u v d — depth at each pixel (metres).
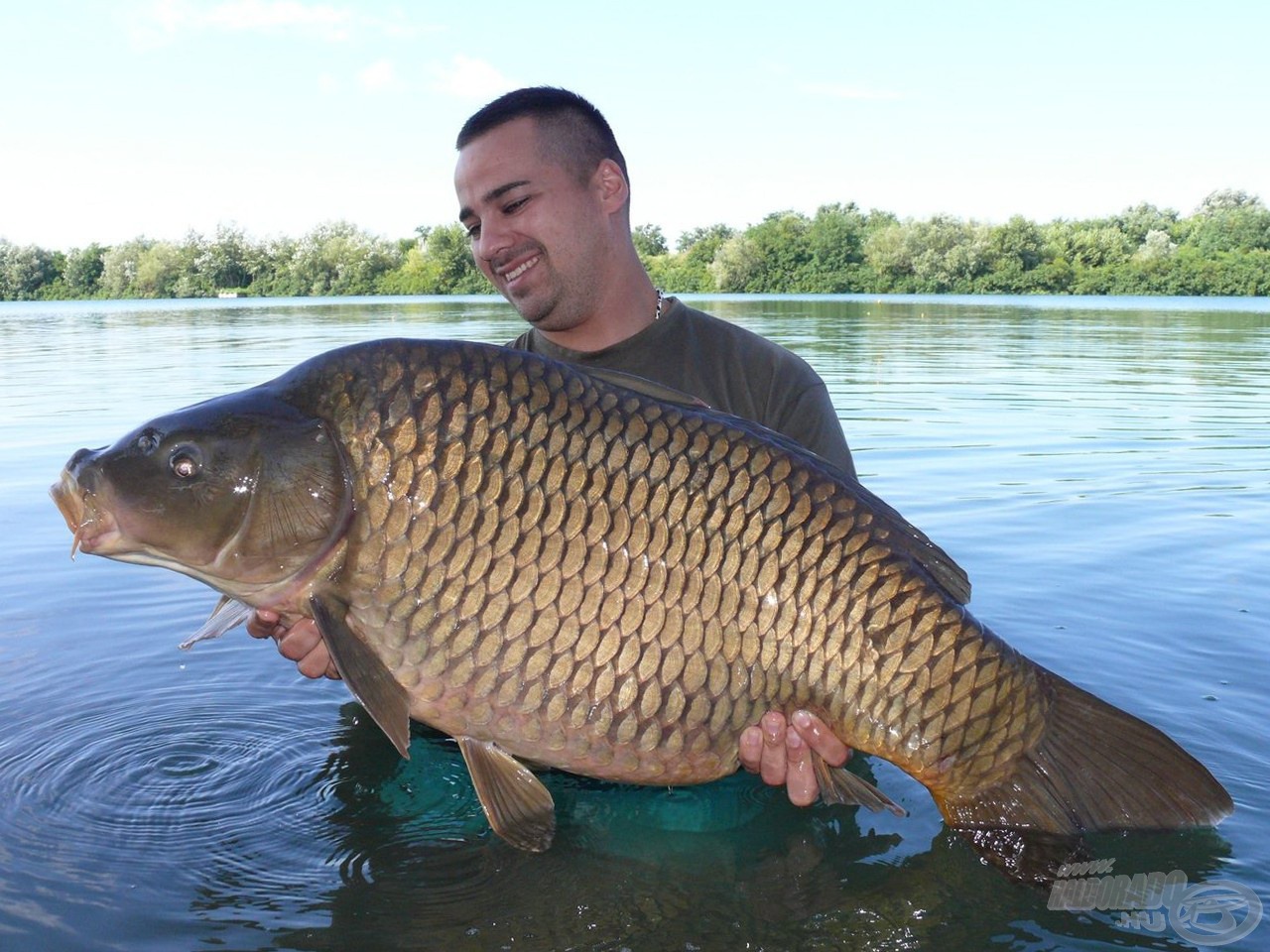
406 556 0.91
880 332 8.90
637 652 0.92
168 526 0.93
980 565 1.84
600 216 1.28
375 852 0.99
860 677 0.94
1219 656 1.41
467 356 0.93
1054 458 2.97
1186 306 16.56
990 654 0.96
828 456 1.23
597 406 0.94
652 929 0.88
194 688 1.33
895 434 3.42
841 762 0.97
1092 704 0.99
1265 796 1.06
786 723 0.95
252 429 0.92
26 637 1.51
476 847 1.00
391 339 0.95
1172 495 2.46
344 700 1.30
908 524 0.98
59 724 1.23
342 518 0.91
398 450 0.91
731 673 0.93
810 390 1.27
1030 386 4.89
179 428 0.93
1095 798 0.98
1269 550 1.94
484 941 0.86
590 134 1.28
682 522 0.92
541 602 0.91
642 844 1.01
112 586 1.75
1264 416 3.85
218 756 1.16
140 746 1.17
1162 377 5.31
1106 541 2.01
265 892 0.92
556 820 1.06
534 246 1.26
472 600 0.91
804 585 0.93
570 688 0.92
